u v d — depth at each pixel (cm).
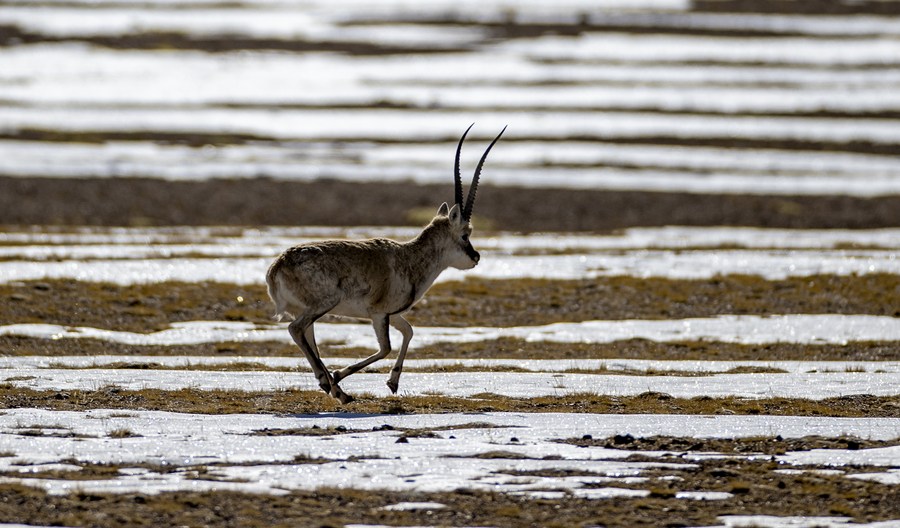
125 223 10112
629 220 10906
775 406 3394
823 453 2700
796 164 14038
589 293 6378
